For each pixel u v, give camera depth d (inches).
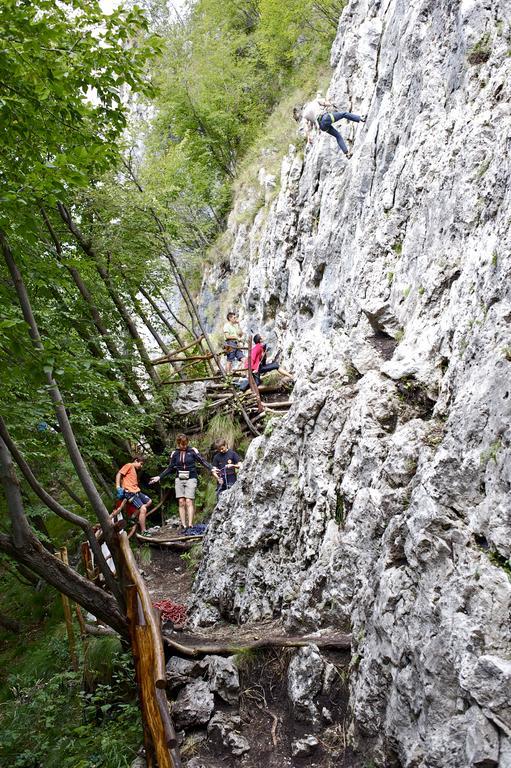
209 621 261.9
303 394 264.1
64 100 191.0
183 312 896.9
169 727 168.2
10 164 199.5
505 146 185.0
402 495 174.7
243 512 273.9
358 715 154.7
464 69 262.8
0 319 181.9
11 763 267.9
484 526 135.4
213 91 881.5
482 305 172.7
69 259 202.4
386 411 205.5
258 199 709.9
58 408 201.2
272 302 561.3
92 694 262.2
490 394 143.6
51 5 187.5
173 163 698.8
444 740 126.3
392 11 388.8
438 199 252.1
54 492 561.6
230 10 978.1
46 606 471.2
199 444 467.2
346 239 379.9
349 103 468.4
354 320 307.4
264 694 185.6
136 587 202.1
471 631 124.5
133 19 199.6
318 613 200.2
